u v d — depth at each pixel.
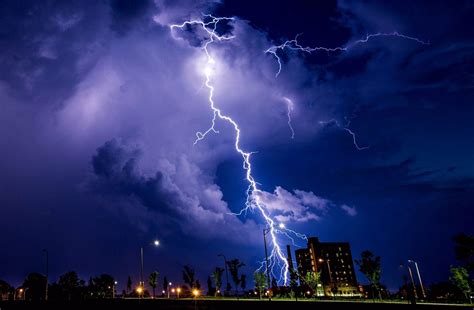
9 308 45.22
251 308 37.19
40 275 73.75
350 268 105.81
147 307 42.41
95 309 43.06
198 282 81.44
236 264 68.44
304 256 108.44
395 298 54.19
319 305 33.06
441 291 55.97
